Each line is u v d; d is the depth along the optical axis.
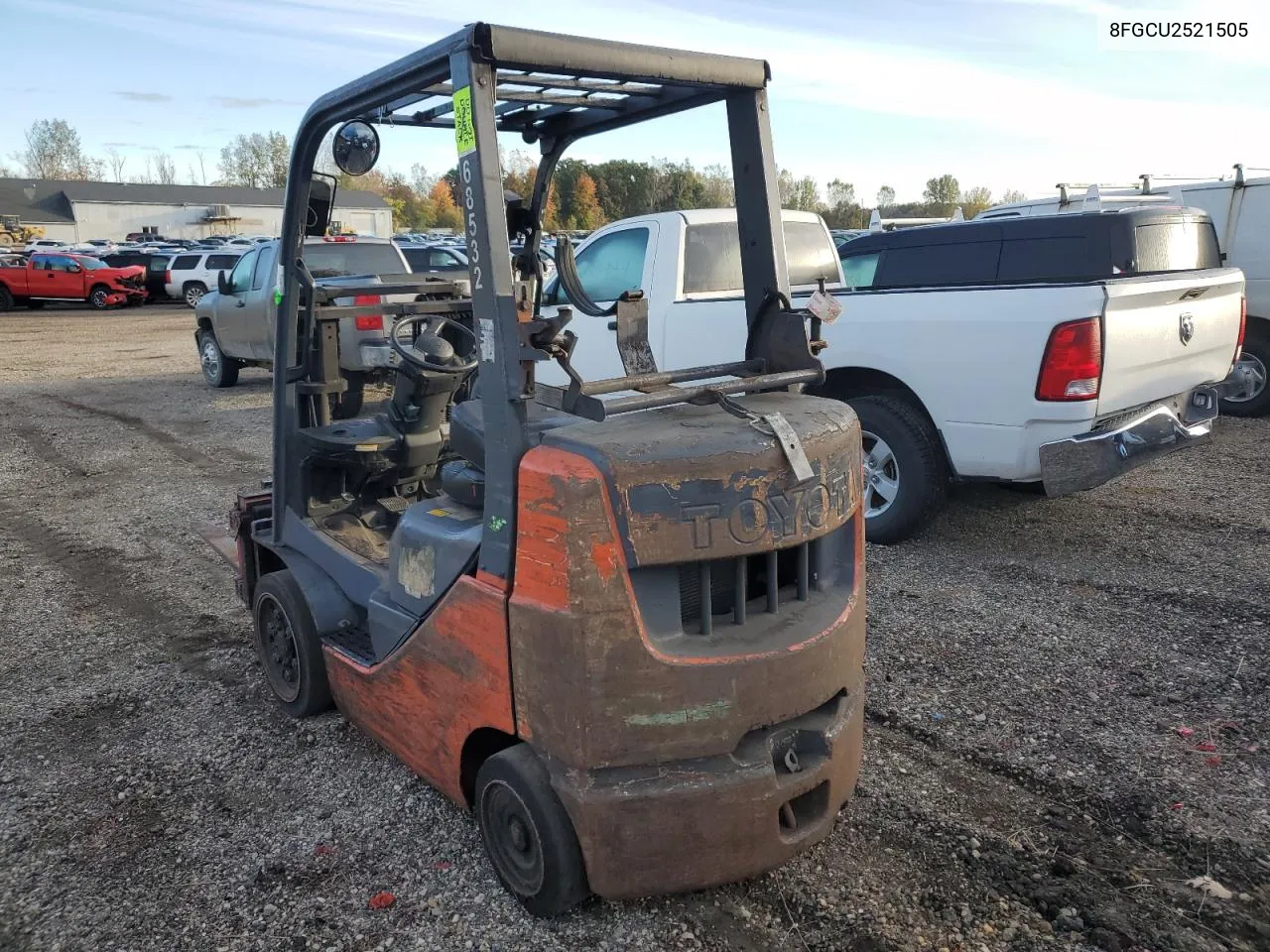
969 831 3.12
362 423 4.19
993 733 3.74
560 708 2.47
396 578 3.22
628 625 2.40
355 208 65.06
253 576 4.60
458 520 3.06
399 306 4.09
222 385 13.77
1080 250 6.66
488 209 2.48
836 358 6.00
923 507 5.79
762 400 2.97
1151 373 5.42
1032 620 4.81
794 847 2.64
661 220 6.94
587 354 7.29
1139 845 3.03
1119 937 2.62
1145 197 9.28
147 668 4.63
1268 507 6.48
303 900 2.90
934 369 5.57
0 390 13.94
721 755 2.52
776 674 2.54
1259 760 3.50
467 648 2.76
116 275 30.50
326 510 4.18
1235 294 6.24
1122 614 4.84
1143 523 6.27
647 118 3.32
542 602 2.46
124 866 3.10
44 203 68.06
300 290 3.98
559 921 2.74
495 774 2.70
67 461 9.24
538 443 2.55
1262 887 2.83
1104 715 3.86
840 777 2.76
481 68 2.46
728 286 7.02
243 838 3.23
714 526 2.46
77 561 6.29
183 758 3.78
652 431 2.52
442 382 4.07
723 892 2.84
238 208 73.50
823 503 2.67
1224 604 4.89
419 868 3.03
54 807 3.46
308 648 3.84
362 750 3.78
